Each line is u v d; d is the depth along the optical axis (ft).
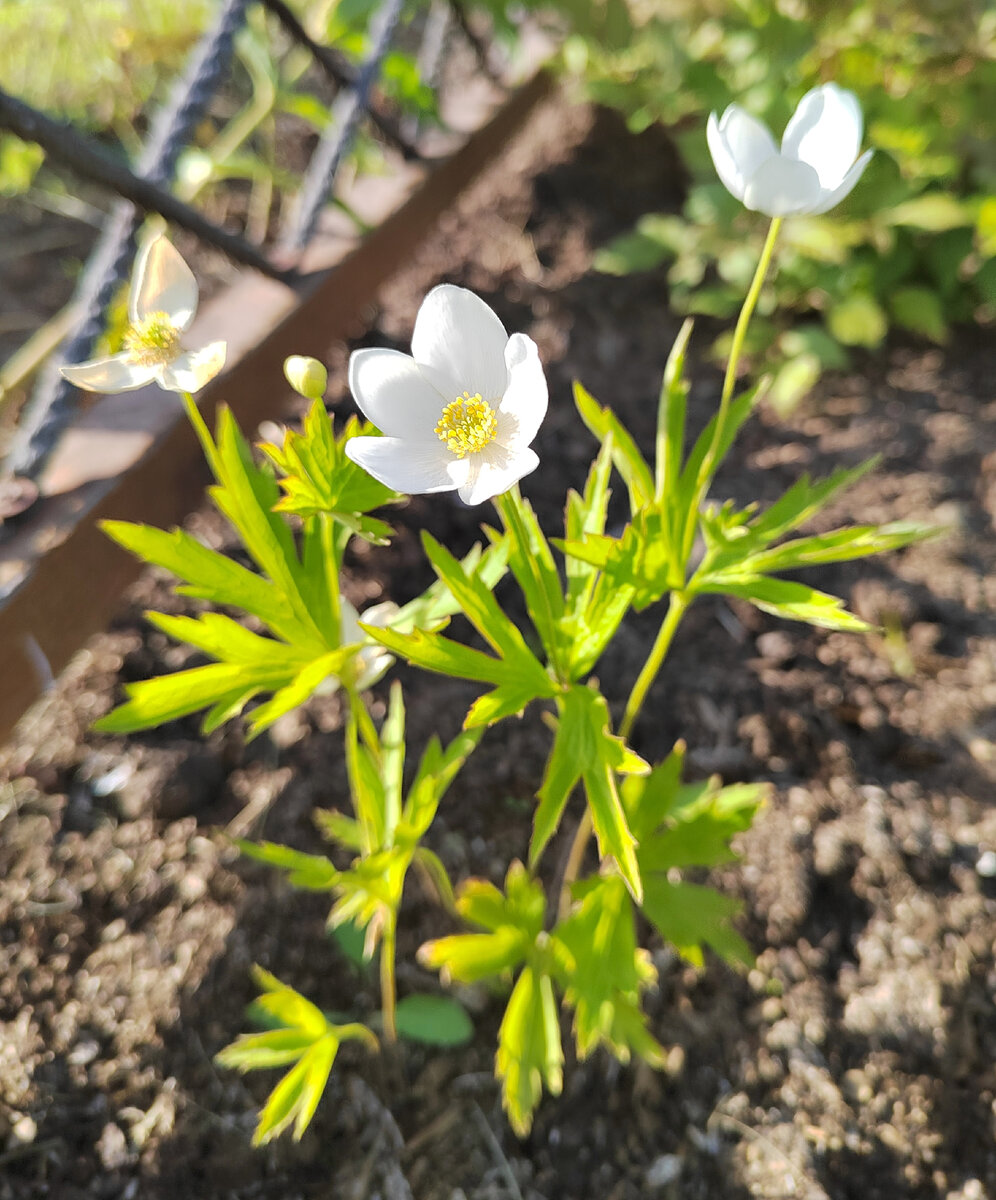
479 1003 1.14
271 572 0.82
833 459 1.74
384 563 1.53
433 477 0.68
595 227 2.19
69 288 2.08
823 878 1.22
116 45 2.25
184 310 0.74
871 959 1.15
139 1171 1.01
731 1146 1.05
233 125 2.30
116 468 1.30
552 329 1.96
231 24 1.59
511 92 2.32
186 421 1.40
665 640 0.93
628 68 2.13
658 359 1.93
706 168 1.92
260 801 1.28
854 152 0.76
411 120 2.14
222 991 1.12
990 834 1.26
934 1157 1.03
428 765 0.89
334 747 1.33
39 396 1.64
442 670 0.80
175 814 1.26
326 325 1.72
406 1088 1.09
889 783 1.31
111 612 1.32
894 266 1.91
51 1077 1.05
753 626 1.49
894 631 1.47
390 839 0.97
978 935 1.17
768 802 1.28
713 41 2.00
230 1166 1.02
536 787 1.30
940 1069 1.08
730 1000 1.13
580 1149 1.06
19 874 1.19
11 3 2.22
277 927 1.17
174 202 1.47
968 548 1.58
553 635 0.84
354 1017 1.12
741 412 0.90
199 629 0.81
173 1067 1.07
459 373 0.69
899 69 1.86
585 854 1.24
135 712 0.79
